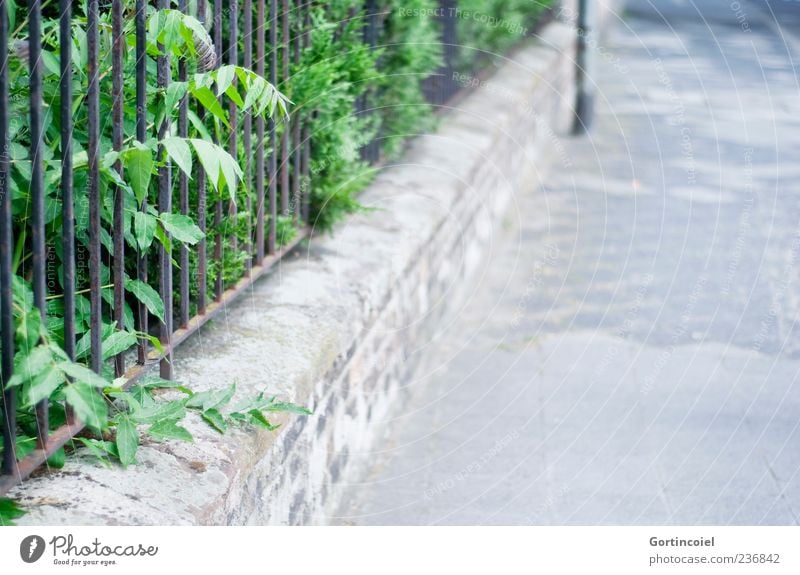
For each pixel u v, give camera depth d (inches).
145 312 107.6
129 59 103.3
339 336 138.0
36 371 81.8
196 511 89.5
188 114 105.0
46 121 91.5
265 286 149.8
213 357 123.5
